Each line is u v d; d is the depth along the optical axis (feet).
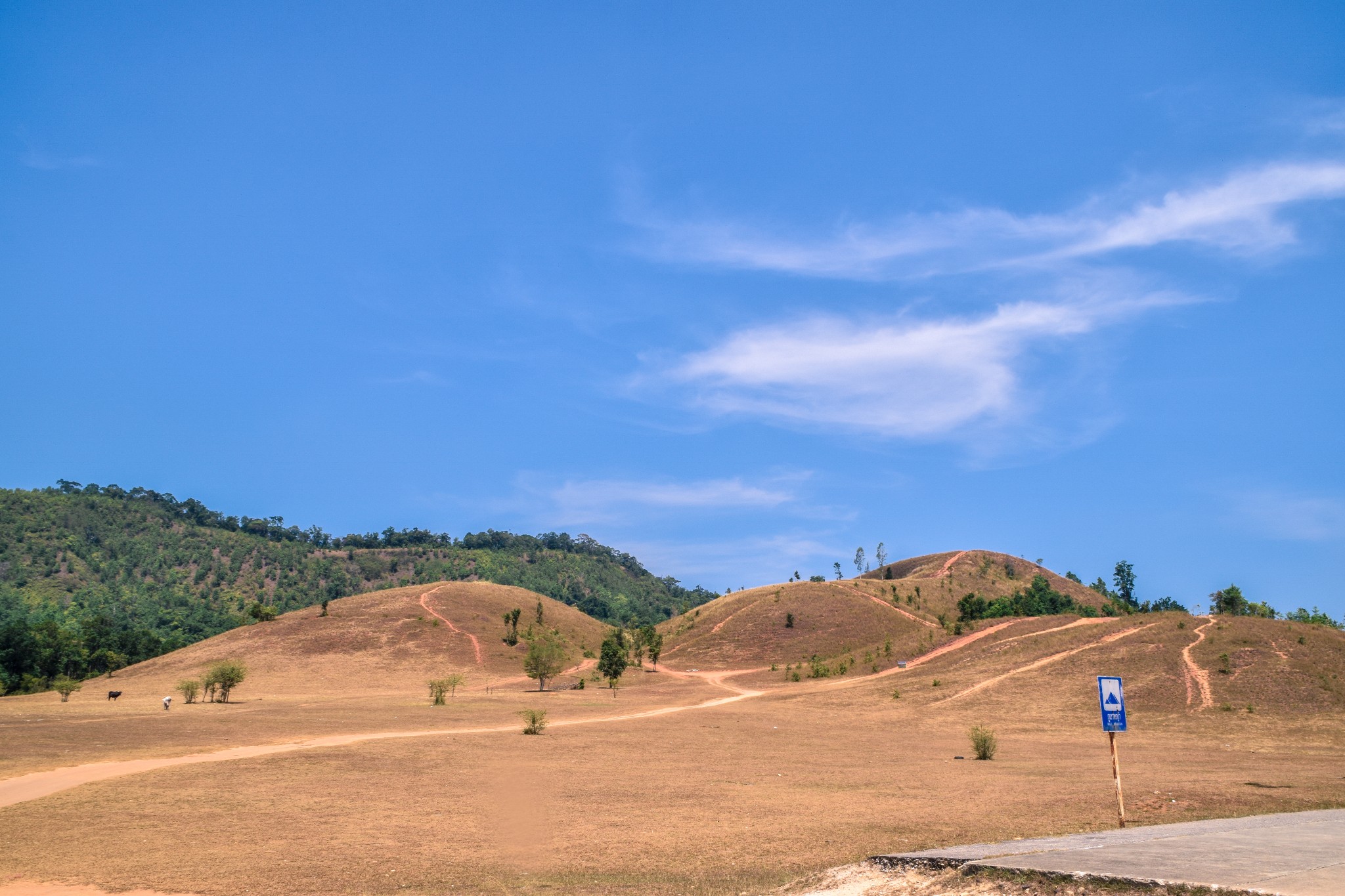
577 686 361.51
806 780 110.83
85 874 60.80
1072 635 268.41
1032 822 73.05
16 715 200.03
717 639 504.43
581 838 73.31
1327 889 35.68
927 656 321.32
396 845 70.54
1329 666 198.70
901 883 47.09
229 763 117.80
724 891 53.78
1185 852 45.80
